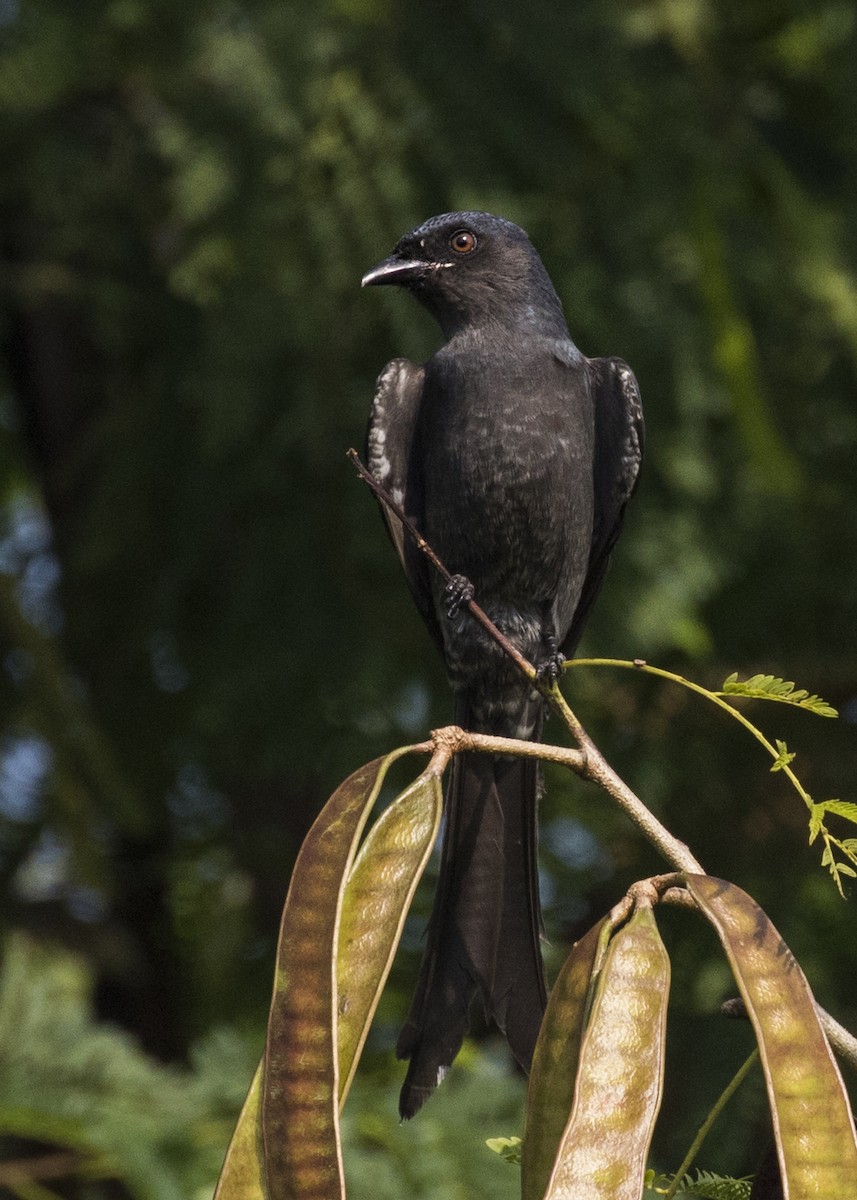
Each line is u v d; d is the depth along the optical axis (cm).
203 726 1080
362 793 439
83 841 1083
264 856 1273
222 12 1002
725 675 1116
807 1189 372
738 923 411
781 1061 387
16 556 1284
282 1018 404
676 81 1088
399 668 1053
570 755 471
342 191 986
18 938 1152
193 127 1007
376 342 1012
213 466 1083
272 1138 394
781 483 1017
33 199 1143
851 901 1062
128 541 1134
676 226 1045
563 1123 400
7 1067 893
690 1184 465
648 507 1042
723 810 1112
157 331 1191
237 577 1083
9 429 1279
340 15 1008
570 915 1155
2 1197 970
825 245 1073
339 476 1043
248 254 993
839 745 1120
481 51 1017
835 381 1142
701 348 1038
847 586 1137
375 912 434
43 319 1353
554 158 1009
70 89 1061
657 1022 407
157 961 1289
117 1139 838
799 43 1141
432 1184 867
